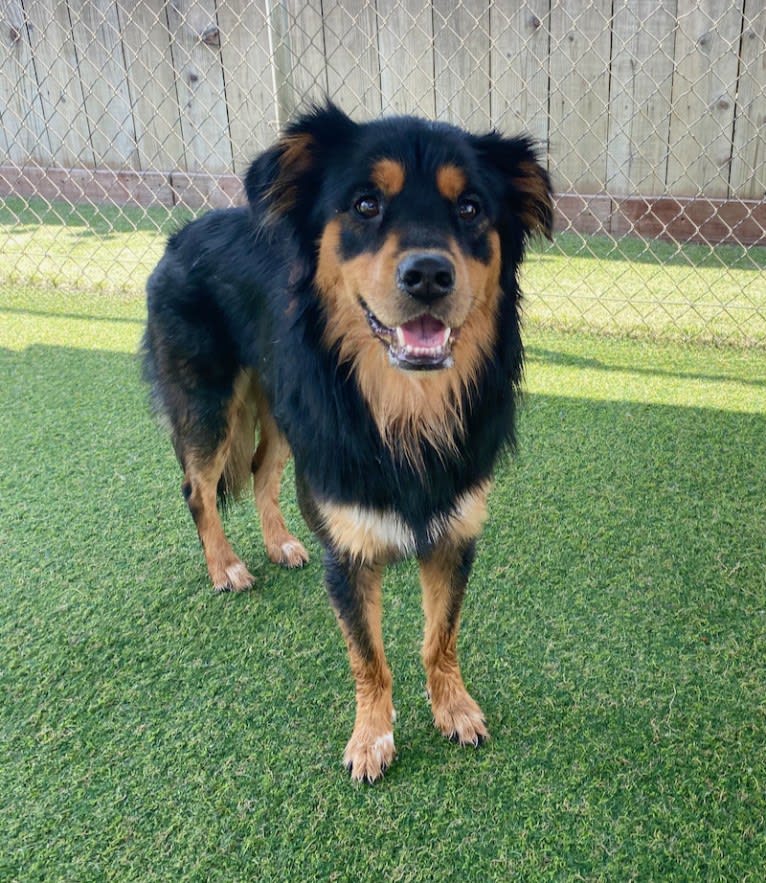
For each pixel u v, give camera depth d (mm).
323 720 695
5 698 715
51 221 2182
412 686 744
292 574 900
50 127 2291
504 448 734
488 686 725
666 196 1869
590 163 1926
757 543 896
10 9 2178
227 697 720
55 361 1421
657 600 818
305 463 683
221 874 562
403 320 576
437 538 669
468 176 617
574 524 944
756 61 1739
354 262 616
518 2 1817
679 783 618
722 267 1745
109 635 796
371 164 609
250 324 818
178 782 634
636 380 1302
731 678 715
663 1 1738
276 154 659
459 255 585
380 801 617
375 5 1880
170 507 1016
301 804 615
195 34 2049
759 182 1830
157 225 2018
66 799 618
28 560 908
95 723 690
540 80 1882
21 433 1182
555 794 616
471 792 623
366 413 648
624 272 1730
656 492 1000
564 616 803
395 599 850
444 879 554
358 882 554
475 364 665
